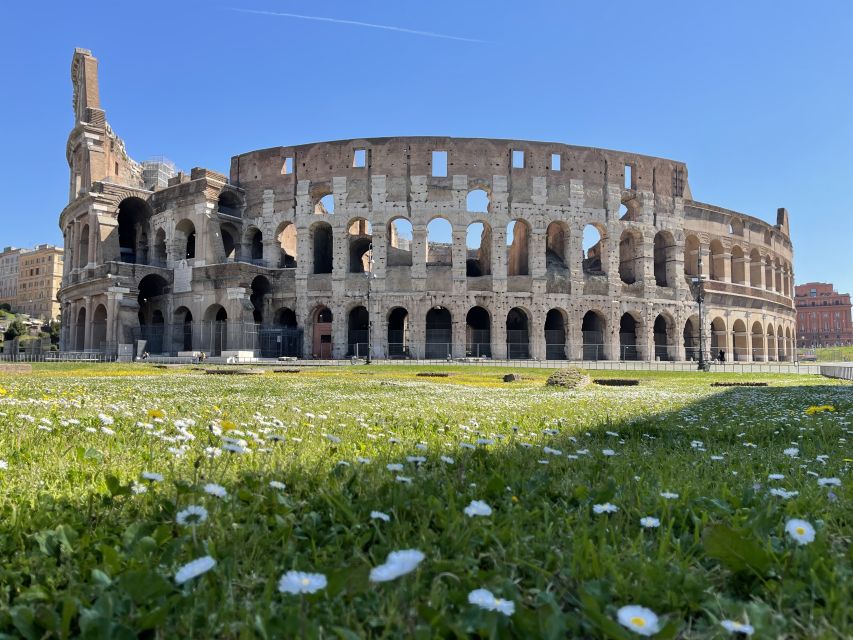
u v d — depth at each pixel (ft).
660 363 200.85
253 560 10.98
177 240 226.99
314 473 17.54
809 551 10.94
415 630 7.73
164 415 31.42
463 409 42.68
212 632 8.36
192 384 71.51
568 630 8.54
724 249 250.57
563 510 14.33
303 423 31.07
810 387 83.46
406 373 122.93
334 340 214.07
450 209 215.92
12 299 602.85
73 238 252.21
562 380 81.51
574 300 216.74
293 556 11.12
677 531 13.15
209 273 209.87
